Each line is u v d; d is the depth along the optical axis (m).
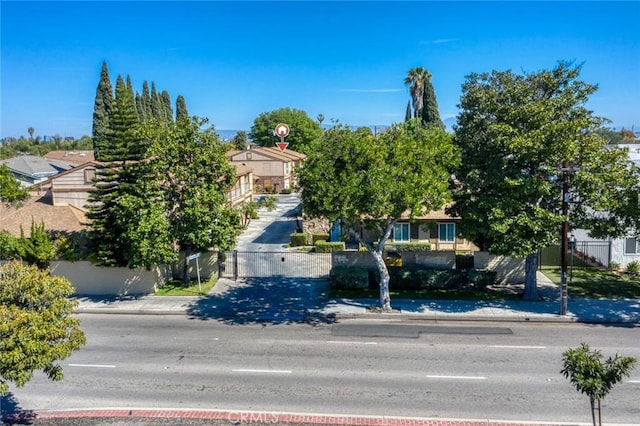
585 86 23.50
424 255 29.39
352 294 27.30
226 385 16.42
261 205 29.03
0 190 36.19
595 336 20.89
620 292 26.67
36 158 74.75
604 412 14.35
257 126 109.81
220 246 26.44
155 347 20.09
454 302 25.66
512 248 22.92
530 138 21.94
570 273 30.16
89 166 43.53
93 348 20.00
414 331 21.84
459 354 18.95
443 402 15.05
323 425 13.80
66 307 13.58
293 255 36.16
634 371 16.94
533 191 22.72
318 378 16.89
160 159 26.12
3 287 13.05
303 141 105.62
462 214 24.75
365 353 19.19
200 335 21.56
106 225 27.31
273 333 21.73
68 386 16.47
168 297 27.28
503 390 15.82
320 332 21.80
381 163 21.92
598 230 23.95
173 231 25.78
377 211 22.12
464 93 25.27
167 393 15.88
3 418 14.32
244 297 27.12
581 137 22.83
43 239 28.06
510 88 23.61
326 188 21.97
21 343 12.17
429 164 22.44
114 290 28.22
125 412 14.63
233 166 28.45
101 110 61.31
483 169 24.28
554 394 15.50
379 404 14.98
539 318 23.11
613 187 23.66
